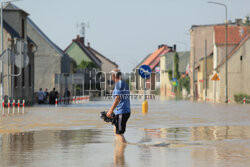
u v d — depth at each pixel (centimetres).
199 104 14238
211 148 3431
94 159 2902
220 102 16875
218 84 18512
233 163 2739
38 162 2798
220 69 18338
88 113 8800
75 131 4916
